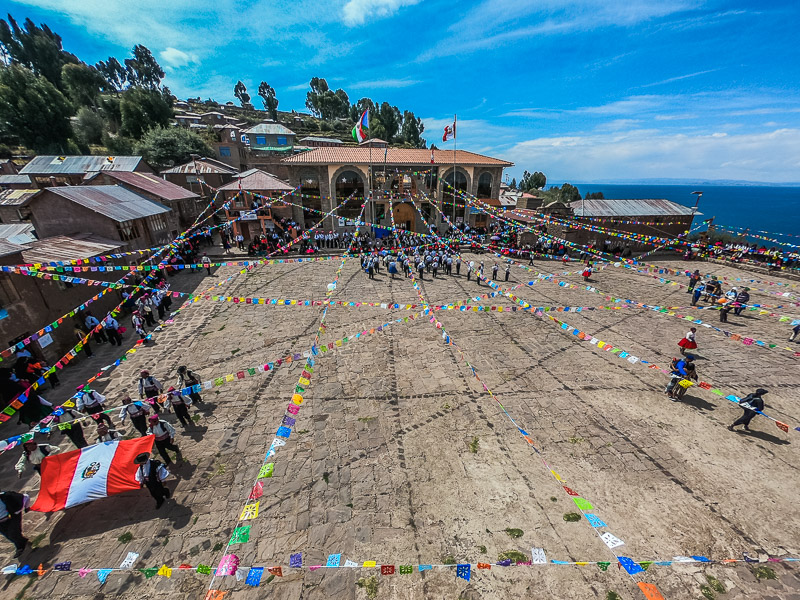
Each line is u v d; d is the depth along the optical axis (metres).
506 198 42.88
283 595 6.07
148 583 6.23
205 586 6.21
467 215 35.69
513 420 10.12
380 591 6.12
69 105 52.66
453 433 9.67
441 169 34.03
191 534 7.07
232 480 8.31
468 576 5.62
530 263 27.28
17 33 72.12
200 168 38.69
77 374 12.70
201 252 28.70
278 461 8.81
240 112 100.50
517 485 8.07
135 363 13.38
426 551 6.68
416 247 27.38
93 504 7.76
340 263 26.70
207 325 16.50
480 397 11.20
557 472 8.38
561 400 11.04
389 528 7.13
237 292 20.56
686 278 24.14
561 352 14.02
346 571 6.43
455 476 8.33
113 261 17.06
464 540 6.86
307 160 31.62
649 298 20.25
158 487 7.48
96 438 9.77
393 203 34.31
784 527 7.00
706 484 8.01
